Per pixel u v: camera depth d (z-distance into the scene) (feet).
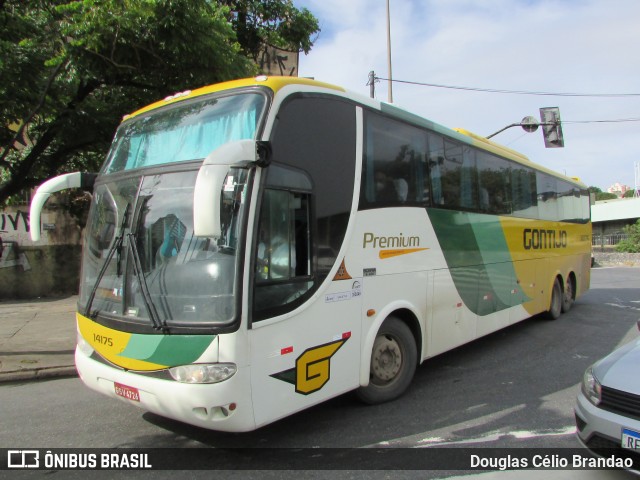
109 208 14.52
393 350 17.21
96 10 20.88
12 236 43.24
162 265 12.45
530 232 29.25
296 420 15.56
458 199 21.50
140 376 12.16
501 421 15.51
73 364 22.09
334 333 14.30
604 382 11.65
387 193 16.94
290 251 12.98
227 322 11.32
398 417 15.80
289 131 13.29
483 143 24.59
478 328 22.86
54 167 27.17
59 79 24.79
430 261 19.11
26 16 24.71
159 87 26.21
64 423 15.71
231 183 11.82
